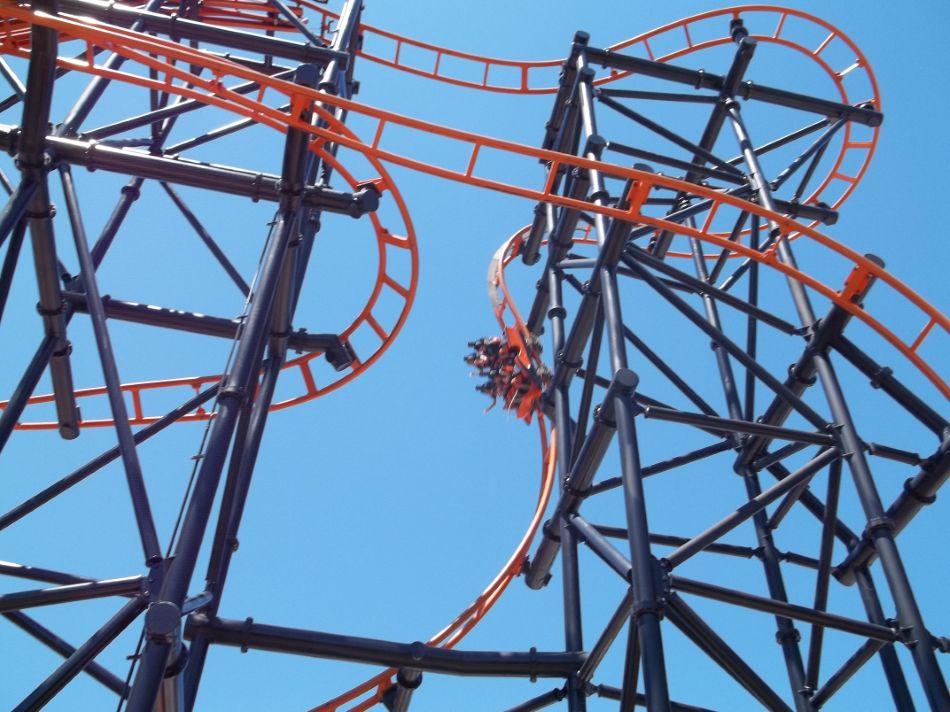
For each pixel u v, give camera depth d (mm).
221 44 12047
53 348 11352
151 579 8289
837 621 10398
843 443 11602
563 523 12211
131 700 6871
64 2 11789
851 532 12953
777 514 13578
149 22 11961
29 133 10023
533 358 16812
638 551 9367
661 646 8789
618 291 11969
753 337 15273
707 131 16266
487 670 11562
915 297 11656
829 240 11531
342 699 14219
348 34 13148
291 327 13906
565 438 14148
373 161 13133
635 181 11516
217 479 8273
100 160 10586
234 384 9000
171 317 13633
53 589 8992
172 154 13805
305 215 14750
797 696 11977
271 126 10992
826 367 12273
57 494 11859
